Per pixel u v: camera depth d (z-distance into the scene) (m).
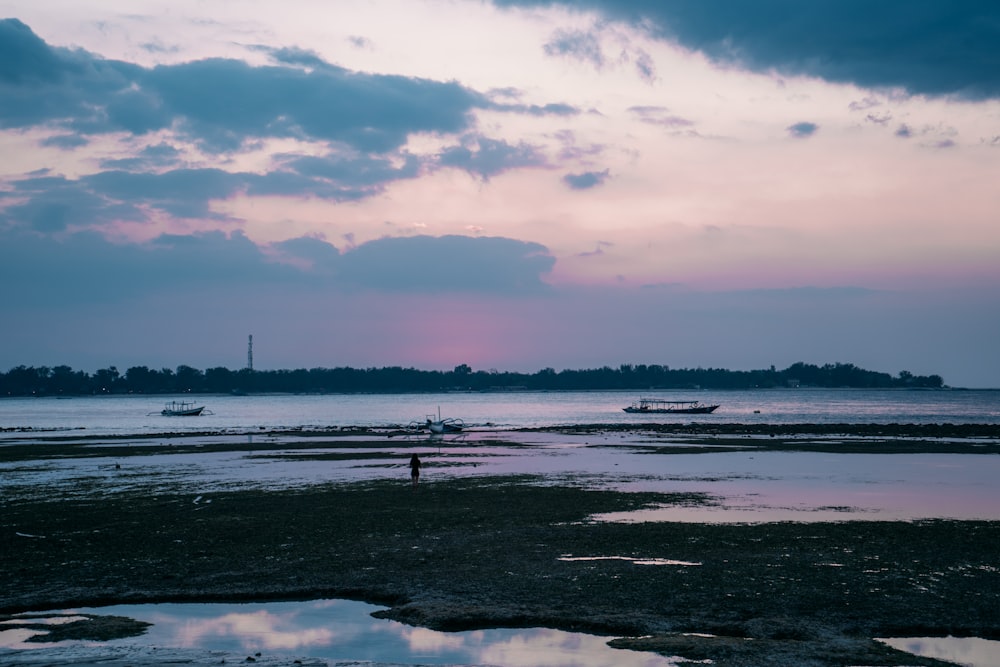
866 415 185.25
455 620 19.70
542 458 67.69
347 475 53.97
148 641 18.67
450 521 33.75
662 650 17.41
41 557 27.34
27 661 16.97
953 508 36.88
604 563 25.20
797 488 44.62
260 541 29.77
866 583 22.52
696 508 37.00
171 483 49.53
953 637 18.45
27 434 119.56
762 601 20.83
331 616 20.64
